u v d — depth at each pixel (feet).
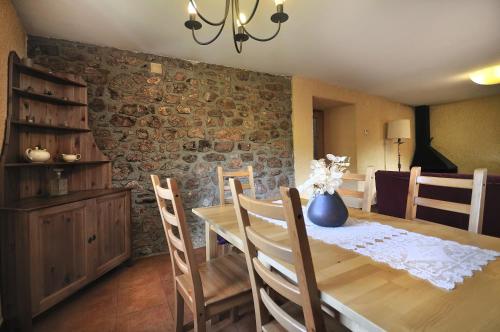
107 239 6.95
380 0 6.05
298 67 10.66
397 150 17.60
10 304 5.06
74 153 7.41
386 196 9.10
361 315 1.86
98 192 7.03
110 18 6.66
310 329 2.18
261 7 6.24
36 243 5.13
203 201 9.78
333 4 6.20
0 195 5.31
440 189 7.43
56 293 5.50
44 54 7.47
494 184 6.37
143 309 5.71
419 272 2.53
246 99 10.82
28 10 6.23
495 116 16.14
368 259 2.86
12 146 5.93
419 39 8.14
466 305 1.97
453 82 12.97
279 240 3.53
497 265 2.67
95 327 5.11
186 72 9.52
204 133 9.84
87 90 7.90
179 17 6.66
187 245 3.51
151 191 8.83
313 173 4.43
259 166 11.12
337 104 14.69
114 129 8.29
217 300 3.74
